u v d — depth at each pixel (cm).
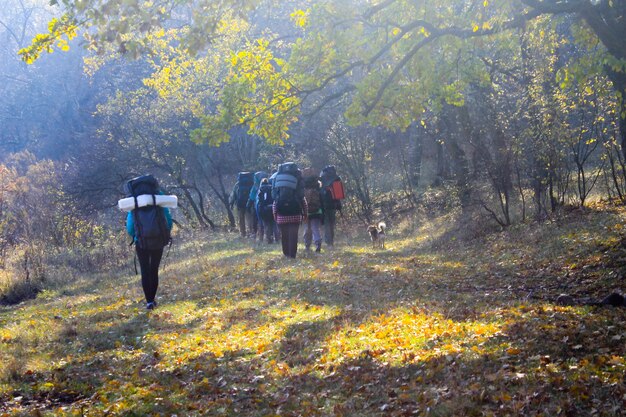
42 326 1059
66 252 2153
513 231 1817
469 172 2314
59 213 2664
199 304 1145
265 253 1853
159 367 743
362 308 985
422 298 1060
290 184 1636
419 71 1155
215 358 770
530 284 1177
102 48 904
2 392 669
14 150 6159
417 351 702
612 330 704
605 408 491
